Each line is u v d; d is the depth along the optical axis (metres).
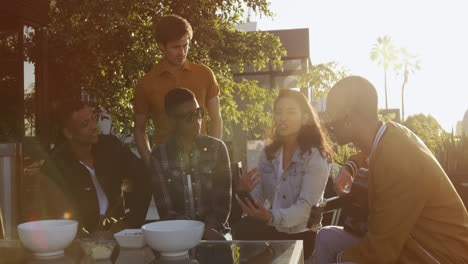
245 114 7.27
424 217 1.62
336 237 2.14
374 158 1.64
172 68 3.01
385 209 1.60
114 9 5.20
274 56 7.29
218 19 6.64
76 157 2.62
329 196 3.29
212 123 3.16
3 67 4.77
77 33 5.48
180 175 2.38
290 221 2.22
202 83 3.08
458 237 1.60
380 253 1.61
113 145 2.77
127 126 6.08
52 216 2.58
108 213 2.67
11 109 4.66
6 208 3.73
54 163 2.60
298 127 2.36
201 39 5.98
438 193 1.60
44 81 5.08
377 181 1.63
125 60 5.77
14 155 3.84
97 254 1.69
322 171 2.30
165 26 2.84
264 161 2.50
